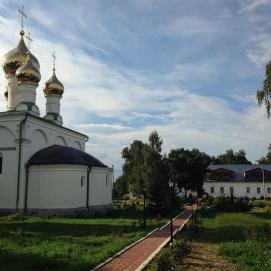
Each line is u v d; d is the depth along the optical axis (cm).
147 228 2423
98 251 1562
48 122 4031
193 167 6419
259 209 4675
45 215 3512
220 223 2759
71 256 1445
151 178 3669
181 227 2438
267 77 2823
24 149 3656
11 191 3612
